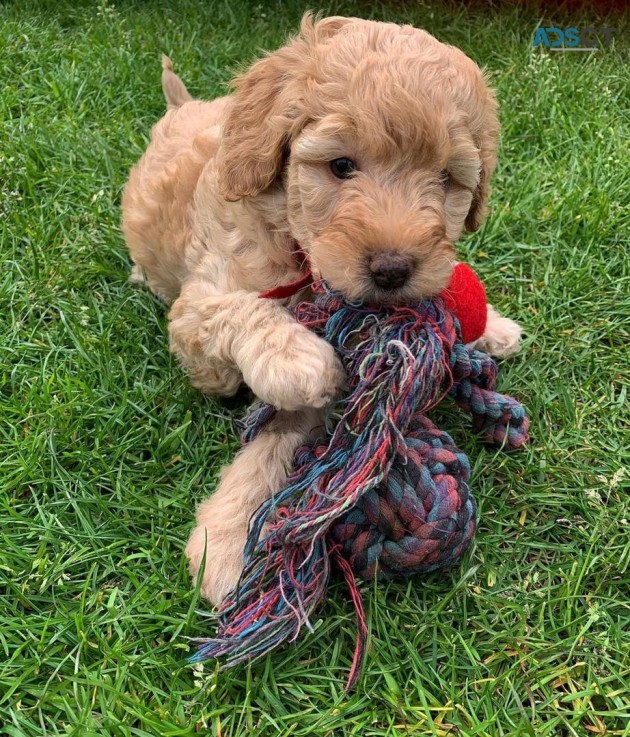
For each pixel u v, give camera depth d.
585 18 0.91
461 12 0.90
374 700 0.29
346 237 0.30
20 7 0.86
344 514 0.30
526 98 0.72
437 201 0.32
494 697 0.29
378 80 0.30
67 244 0.52
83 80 0.70
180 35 0.80
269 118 0.34
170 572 0.33
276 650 0.30
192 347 0.38
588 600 0.33
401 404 0.29
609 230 0.56
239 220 0.37
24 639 0.30
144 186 0.48
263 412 0.35
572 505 0.37
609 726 0.29
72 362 0.43
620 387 0.45
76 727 0.27
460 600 0.32
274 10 0.91
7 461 0.37
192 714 0.28
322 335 0.33
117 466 0.38
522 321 0.49
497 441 0.39
